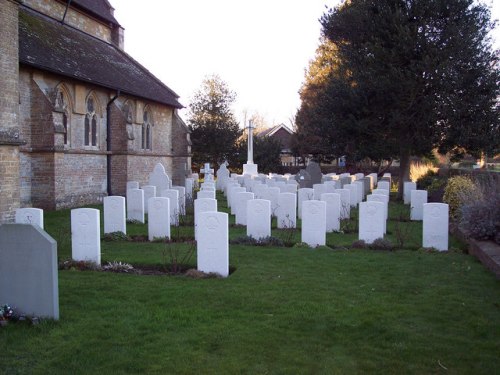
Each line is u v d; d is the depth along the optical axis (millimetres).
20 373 5102
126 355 5539
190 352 5625
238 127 52281
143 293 7922
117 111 27203
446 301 7543
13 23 14586
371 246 12141
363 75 25516
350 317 6805
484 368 5266
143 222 16406
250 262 10344
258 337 6082
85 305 7246
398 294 7934
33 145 20391
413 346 5816
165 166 35219
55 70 20750
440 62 24141
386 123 26516
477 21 25266
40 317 6477
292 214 15508
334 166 52938
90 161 24797
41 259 6438
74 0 28750
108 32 34719
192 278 8977
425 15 24969
